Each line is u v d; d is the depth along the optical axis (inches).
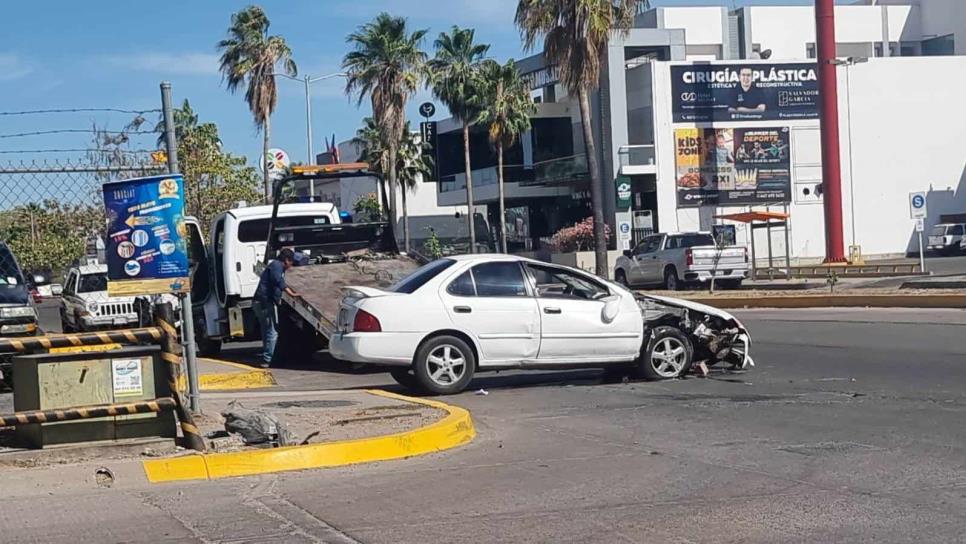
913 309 988.6
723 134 2090.3
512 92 2114.9
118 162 584.4
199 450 361.1
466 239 2679.6
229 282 796.0
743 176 2100.1
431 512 300.4
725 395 522.3
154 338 360.8
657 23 2524.6
